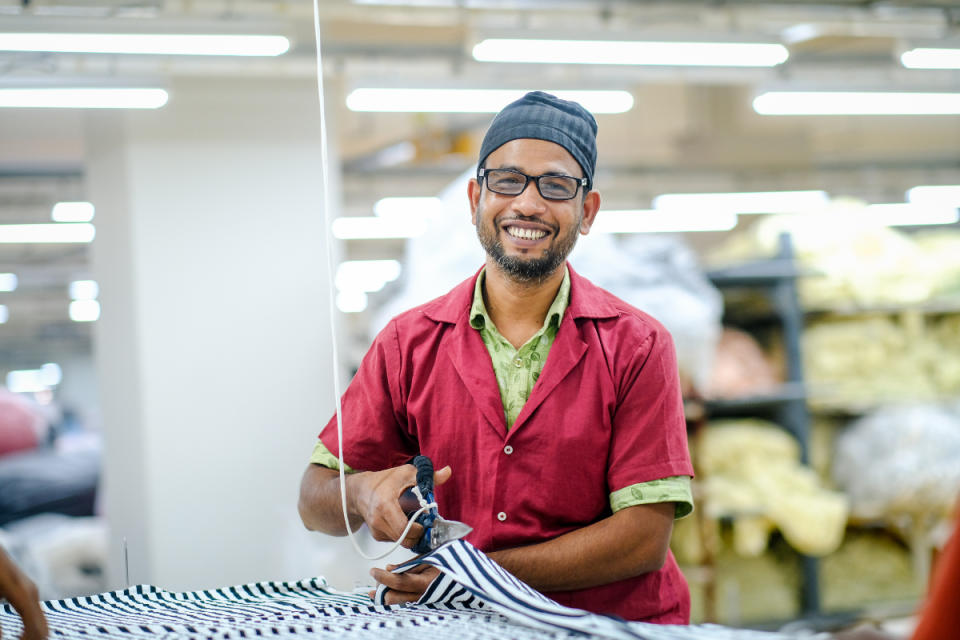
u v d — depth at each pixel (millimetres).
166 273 5250
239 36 3752
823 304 4949
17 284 14516
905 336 5160
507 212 1515
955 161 11992
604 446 1543
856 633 2451
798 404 4887
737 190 12164
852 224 5156
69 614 1379
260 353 5348
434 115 9102
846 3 5832
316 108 5555
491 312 1625
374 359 1668
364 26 5871
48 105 4184
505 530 1541
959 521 752
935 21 5910
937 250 5328
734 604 4613
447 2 5199
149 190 5258
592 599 1516
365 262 13758
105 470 5426
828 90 5324
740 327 5227
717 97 11008
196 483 5148
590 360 1554
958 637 734
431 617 1277
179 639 1167
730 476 4672
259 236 5414
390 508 1418
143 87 4234
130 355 5242
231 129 5402
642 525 1488
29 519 5551
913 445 4793
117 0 4109
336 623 1246
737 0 5676
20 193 10156
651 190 12031
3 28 3555
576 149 1526
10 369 23969
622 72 6121
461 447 1575
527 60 4492
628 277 4273
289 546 4703
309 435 5375
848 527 4984
